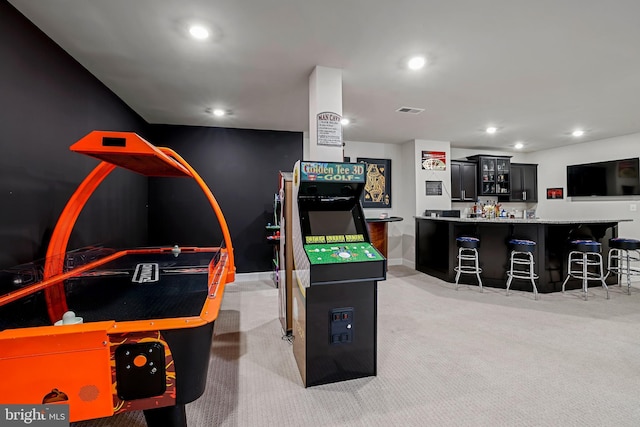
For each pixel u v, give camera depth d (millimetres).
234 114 4090
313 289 2016
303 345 2059
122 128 3525
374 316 2139
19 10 1867
